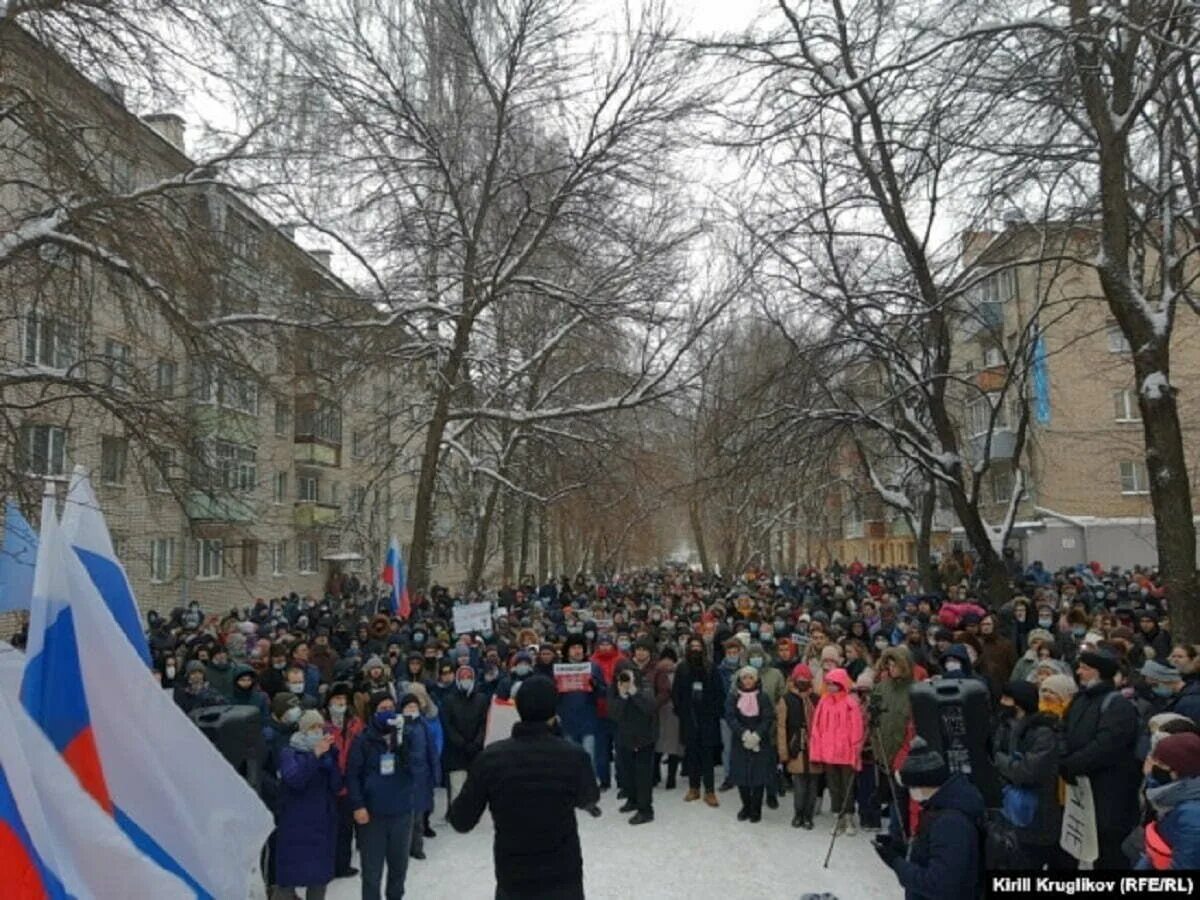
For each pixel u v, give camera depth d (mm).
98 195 8547
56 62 8000
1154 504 10422
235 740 6023
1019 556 33000
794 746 8609
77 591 3873
